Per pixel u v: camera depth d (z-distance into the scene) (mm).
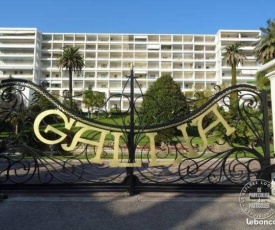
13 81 5430
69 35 74062
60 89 68875
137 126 5348
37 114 5586
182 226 3967
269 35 31500
